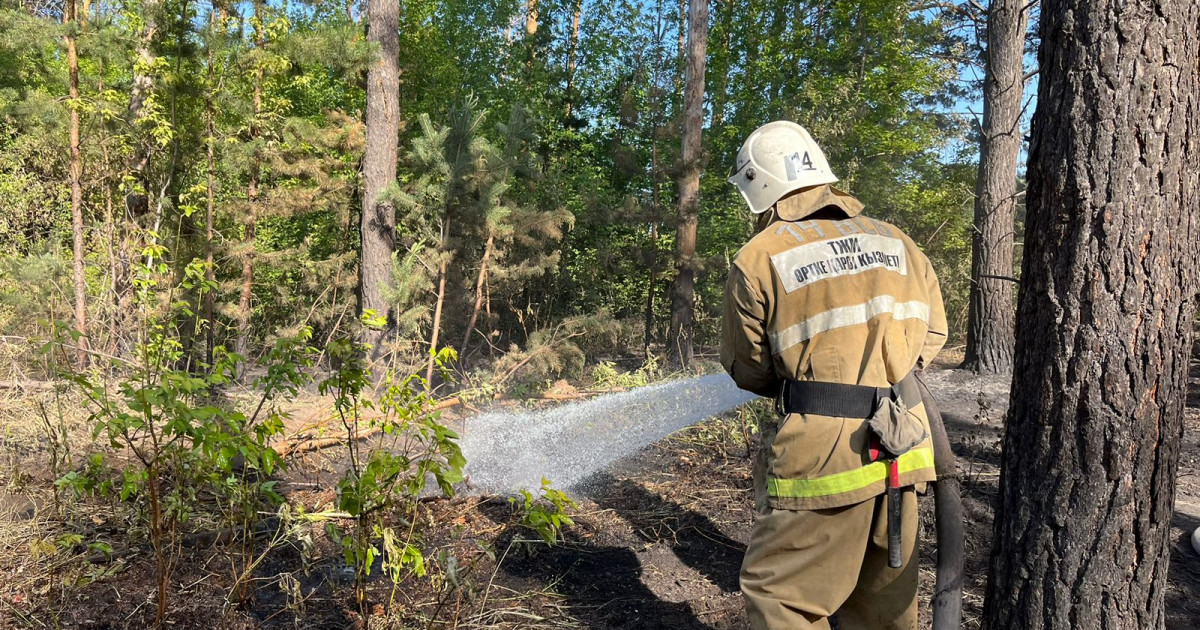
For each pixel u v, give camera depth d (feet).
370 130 29.68
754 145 7.43
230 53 29.12
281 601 9.80
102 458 8.49
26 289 24.84
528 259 30.91
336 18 44.98
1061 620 6.59
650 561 11.63
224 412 8.21
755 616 6.77
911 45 52.13
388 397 9.25
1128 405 6.25
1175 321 6.31
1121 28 6.08
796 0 56.49
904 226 51.26
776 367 6.84
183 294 27.25
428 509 12.95
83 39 26.32
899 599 6.98
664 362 31.40
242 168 31.27
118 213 28.78
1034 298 6.68
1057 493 6.52
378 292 29.14
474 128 28.14
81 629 8.87
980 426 18.11
